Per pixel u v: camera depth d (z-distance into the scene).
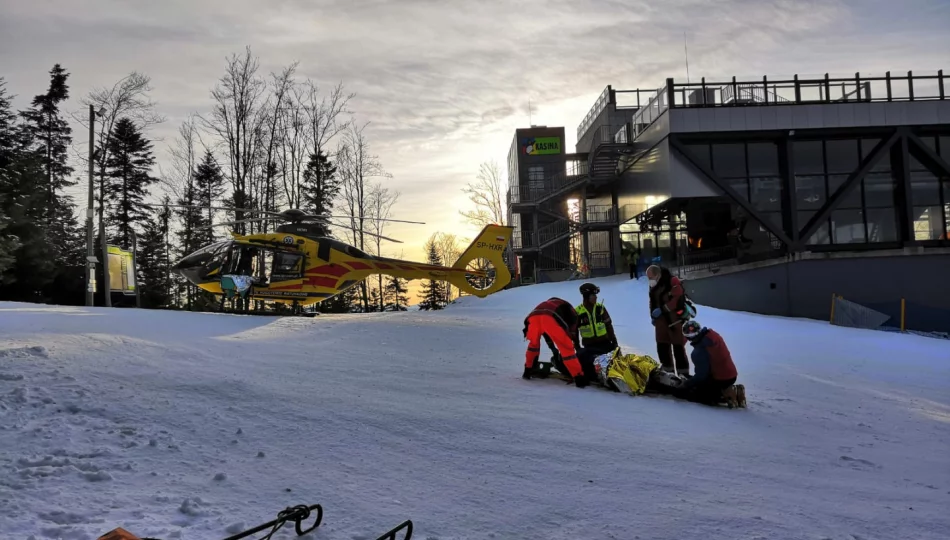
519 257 40.75
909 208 30.98
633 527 3.51
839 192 31.08
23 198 30.06
